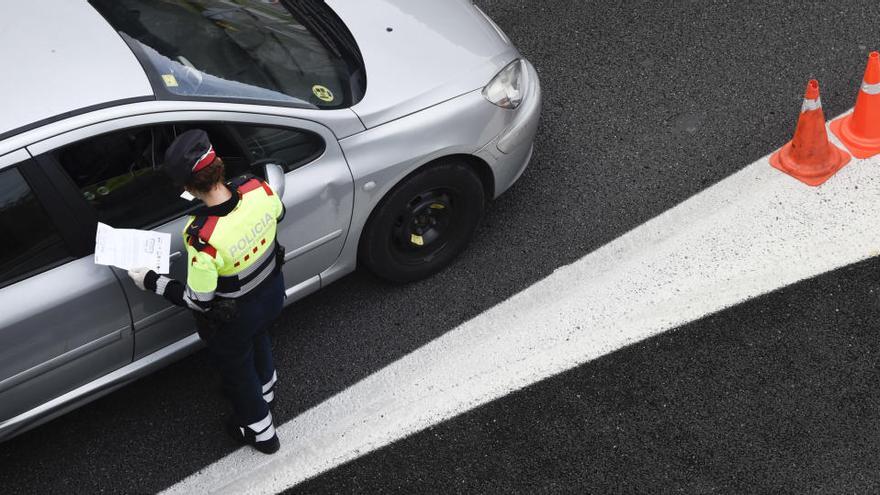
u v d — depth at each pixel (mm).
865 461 12016
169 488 13078
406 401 13578
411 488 12656
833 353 13172
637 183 15922
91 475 13328
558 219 15594
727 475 12172
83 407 14070
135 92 11055
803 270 14219
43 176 10688
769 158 15914
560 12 19203
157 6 12258
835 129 16156
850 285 13898
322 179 12555
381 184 13078
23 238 11000
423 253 14758
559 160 16422
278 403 13859
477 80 13625
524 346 13961
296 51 12828
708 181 15773
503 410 13242
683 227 15156
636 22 18688
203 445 13500
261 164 11922
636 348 13648
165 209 11680
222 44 12266
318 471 12977
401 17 13992
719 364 13297
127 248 10703
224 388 12344
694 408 12883
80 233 11234
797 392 12828
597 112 17141
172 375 14352
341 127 12562
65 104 10773
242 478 13055
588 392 13266
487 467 12703
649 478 12289
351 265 14039
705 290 14219
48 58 11164
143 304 12070
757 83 17125
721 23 18328
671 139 16500
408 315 14656
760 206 15266
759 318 13719
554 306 14414
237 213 10109
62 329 11539
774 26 18078
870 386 12734
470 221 14805
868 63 14977
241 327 11062
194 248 9938
